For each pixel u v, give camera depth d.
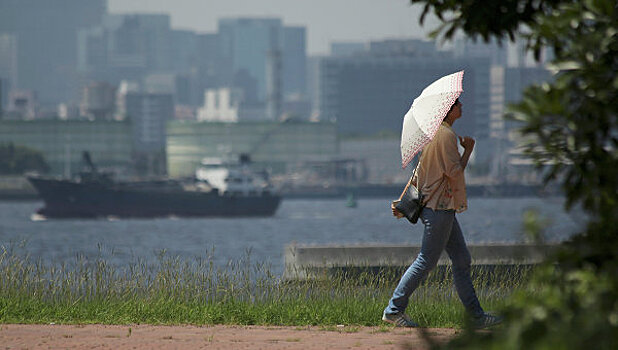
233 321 34.88
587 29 17.44
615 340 13.98
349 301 39.22
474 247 50.22
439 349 22.41
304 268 48.34
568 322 14.70
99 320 35.19
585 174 17.78
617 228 17.16
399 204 31.09
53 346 26.11
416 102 30.88
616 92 17.03
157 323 34.50
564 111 17.02
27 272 43.38
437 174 30.45
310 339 28.02
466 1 21.58
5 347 25.88
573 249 16.58
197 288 41.69
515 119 17.47
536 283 16.30
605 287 14.99
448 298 41.22
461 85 30.44
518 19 21.38
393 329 31.42
